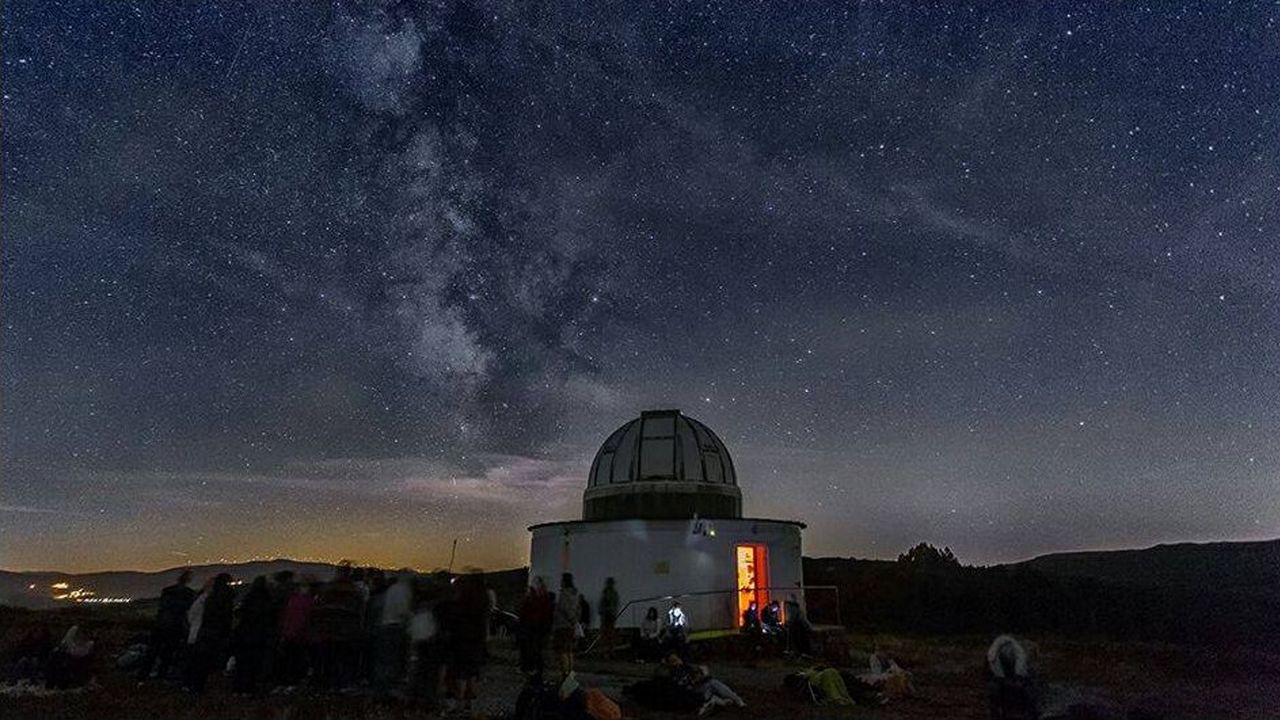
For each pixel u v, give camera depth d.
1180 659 18.95
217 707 10.14
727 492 25.64
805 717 11.14
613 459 26.22
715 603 22.25
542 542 24.30
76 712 9.70
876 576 37.50
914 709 12.07
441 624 10.98
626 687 12.30
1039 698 11.27
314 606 11.80
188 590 12.70
